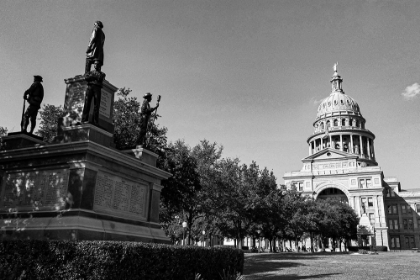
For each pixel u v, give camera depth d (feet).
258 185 142.20
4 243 29.12
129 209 41.04
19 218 36.83
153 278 29.86
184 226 111.55
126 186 40.96
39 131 78.74
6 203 38.73
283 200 170.81
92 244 27.07
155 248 30.32
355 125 463.83
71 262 26.86
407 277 55.11
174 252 32.35
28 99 43.42
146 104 48.42
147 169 43.42
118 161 38.78
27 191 38.06
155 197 45.60
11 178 39.42
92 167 35.78
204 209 117.70
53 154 36.76
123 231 37.68
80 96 43.11
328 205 269.23
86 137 37.35
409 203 410.31
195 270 35.19
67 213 34.17
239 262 44.24
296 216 196.03
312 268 71.77
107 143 39.65
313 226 215.10
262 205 137.28
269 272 61.31
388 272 64.39
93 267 26.45
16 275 28.04
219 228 157.38
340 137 445.78
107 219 36.99
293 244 356.79
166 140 93.56
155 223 44.57
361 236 283.59
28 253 28.22
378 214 356.18
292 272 61.82
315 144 466.70
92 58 40.29
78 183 34.78
